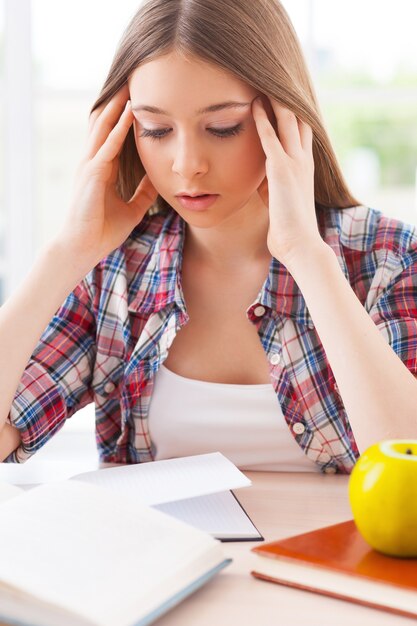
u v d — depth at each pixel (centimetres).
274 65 124
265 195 136
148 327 140
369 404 116
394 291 139
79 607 71
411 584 77
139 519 85
